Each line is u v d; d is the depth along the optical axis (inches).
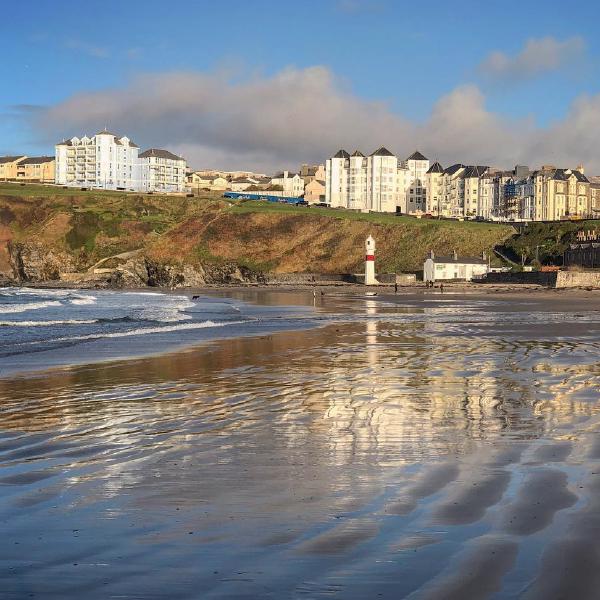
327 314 2284.7
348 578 233.3
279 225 7150.6
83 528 290.5
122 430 519.8
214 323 1808.6
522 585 223.3
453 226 6678.2
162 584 231.0
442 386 722.8
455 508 306.5
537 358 982.4
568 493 324.2
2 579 236.5
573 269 5078.7
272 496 335.3
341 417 556.1
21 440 486.0
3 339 1331.2
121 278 6466.5
